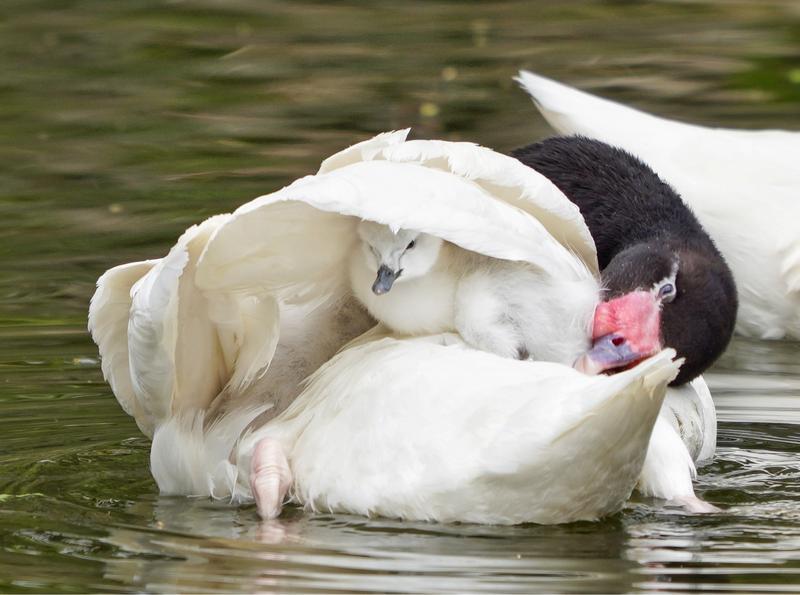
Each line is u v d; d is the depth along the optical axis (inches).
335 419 402.9
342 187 371.6
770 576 362.0
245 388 438.9
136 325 399.2
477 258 427.5
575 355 430.6
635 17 1160.8
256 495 403.9
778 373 601.6
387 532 385.1
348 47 1079.6
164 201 773.3
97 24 1141.7
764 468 477.1
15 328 613.6
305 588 349.1
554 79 992.9
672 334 496.1
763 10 1167.6
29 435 496.1
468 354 393.7
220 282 402.9
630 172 530.6
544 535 384.8
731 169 729.6
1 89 983.6
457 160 398.0
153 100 958.4
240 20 1159.0
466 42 1093.1
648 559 370.9
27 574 363.3
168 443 429.1
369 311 434.3
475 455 375.2
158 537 390.6
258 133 887.7
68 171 826.2
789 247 688.4
